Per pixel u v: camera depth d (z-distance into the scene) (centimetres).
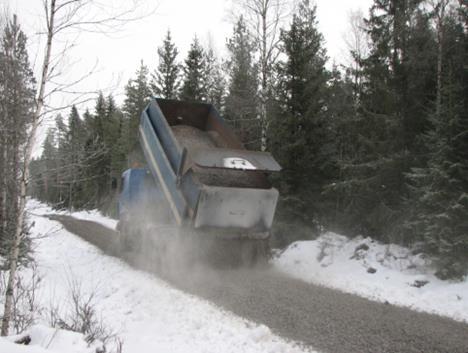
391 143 1114
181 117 1154
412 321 606
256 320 617
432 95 1084
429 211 923
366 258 981
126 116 3656
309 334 557
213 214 859
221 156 850
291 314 634
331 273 943
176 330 612
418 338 538
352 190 1174
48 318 640
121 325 657
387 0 1203
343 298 728
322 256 1050
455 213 872
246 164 858
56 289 866
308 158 1256
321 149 1295
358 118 1241
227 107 1788
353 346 515
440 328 578
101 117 3781
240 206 874
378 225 1104
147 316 695
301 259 1069
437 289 779
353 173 1187
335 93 1667
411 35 1149
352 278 889
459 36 1076
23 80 579
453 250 839
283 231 1246
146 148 1109
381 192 1128
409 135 1101
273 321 609
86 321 588
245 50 1797
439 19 1108
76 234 1833
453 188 905
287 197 1226
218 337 569
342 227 1222
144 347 546
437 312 664
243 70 1791
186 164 870
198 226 861
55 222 2392
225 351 522
